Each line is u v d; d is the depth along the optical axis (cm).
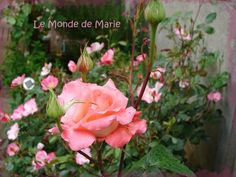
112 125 68
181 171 78
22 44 398
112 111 68
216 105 254
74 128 67
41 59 383
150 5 75
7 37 404
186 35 243
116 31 311
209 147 251
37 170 200
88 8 338
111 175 84
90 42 345
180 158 208
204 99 237
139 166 81
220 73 250
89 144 66
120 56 257
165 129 206
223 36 247
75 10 347
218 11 252
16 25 386
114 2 326
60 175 186
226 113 243
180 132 220
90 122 66
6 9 390
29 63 383
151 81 214
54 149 213
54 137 188
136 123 70
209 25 256
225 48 246
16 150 212
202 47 268
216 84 238
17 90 260
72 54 363
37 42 388
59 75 240
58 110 67
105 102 69
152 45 78
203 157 253
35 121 219
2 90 368
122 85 188
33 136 215
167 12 310
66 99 71
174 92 231
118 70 217
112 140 68
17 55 390
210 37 263
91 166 158
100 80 218
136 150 169
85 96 69
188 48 243
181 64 249
